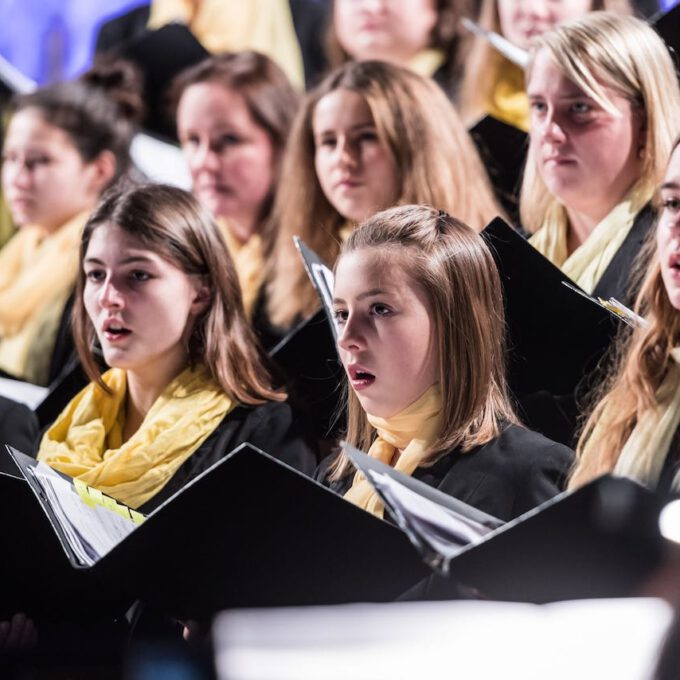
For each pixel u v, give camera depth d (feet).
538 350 26.86
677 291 25.71
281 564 22.00
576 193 30.68
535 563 19.39
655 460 25.43
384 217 25.63
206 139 40.93
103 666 23.54
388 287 24.81
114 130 44.80
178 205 30.53
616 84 30.30
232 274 30.89
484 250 25.59
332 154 35.24
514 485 24.31
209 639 22.43
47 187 44.24
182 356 30.45
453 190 34.27
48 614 24.95
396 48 42.32
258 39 45.27
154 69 45.14
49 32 50.70
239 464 20.72
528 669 20.38
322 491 20.89
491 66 39.37
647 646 20.45
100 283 30.14
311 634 20.68
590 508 18.69
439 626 20.51
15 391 38.91
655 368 26.25
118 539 23.76
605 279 29.96
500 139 34.55
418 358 24.79
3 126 47.62
